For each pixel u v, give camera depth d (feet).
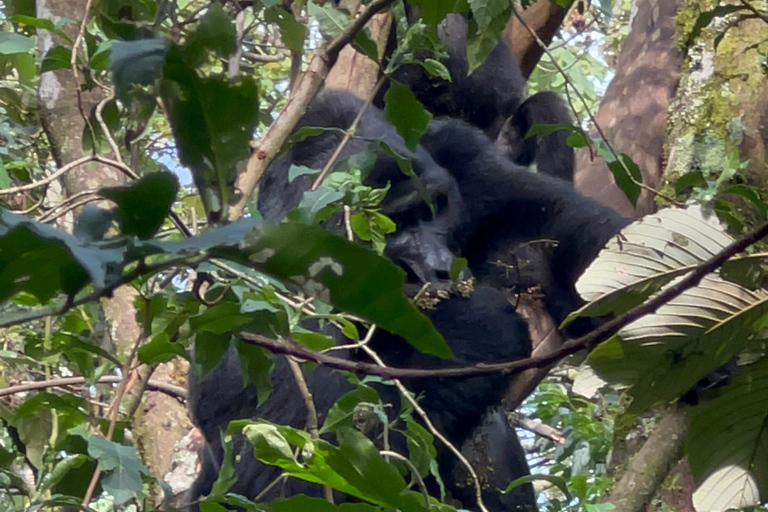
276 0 10.91
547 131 11.68
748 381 11.16
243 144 5.70
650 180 19.22
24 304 7.82
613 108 20.63
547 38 22.71
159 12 14.26
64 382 13.98
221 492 9.18
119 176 18.16
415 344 4.95
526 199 19.31
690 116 17.34
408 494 7.50
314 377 14.02
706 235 10.09
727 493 11.81
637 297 10.25
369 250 4.57
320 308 10.03
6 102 21.25
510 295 19.58
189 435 19.31
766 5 17.40
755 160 16.40
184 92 5.55
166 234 12.65
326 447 7.68
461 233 18.90
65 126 18.42
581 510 13.33
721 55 17.48
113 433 9.91
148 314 8.71
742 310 10.33
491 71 21.17
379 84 11.44
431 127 19.98
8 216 4.15
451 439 15.51
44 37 17.60
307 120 16.44
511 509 18.17
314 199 9.62
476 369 8.60
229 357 14.53
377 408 9.61
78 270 4.45
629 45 21.25
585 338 8.71
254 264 4.69
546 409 23.27
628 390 11.25
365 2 15.30
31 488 14.05
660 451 14.40
